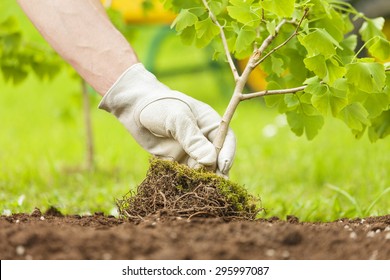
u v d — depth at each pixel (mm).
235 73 3457
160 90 3461
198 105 3508
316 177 6359
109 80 3461
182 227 3000
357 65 3236
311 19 3703
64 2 3453
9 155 7703
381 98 3430
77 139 8828
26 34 7398
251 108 10633
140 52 11445
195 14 3656
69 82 11766
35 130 9625
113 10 5965
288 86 3891
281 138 8352
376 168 6156
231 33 3842
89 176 6422
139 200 3406
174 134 3365
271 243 2846
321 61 3201
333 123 8844
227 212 3299
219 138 3381
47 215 3842
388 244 2828
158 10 9305
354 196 5332
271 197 5449
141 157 7465
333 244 2871
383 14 8984
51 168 6367
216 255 2732
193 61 11195
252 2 3510
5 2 6449
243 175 6559
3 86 11859
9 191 5707
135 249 2758
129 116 3475
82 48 3453
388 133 3783
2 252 2717
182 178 3334
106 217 3553
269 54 3418
